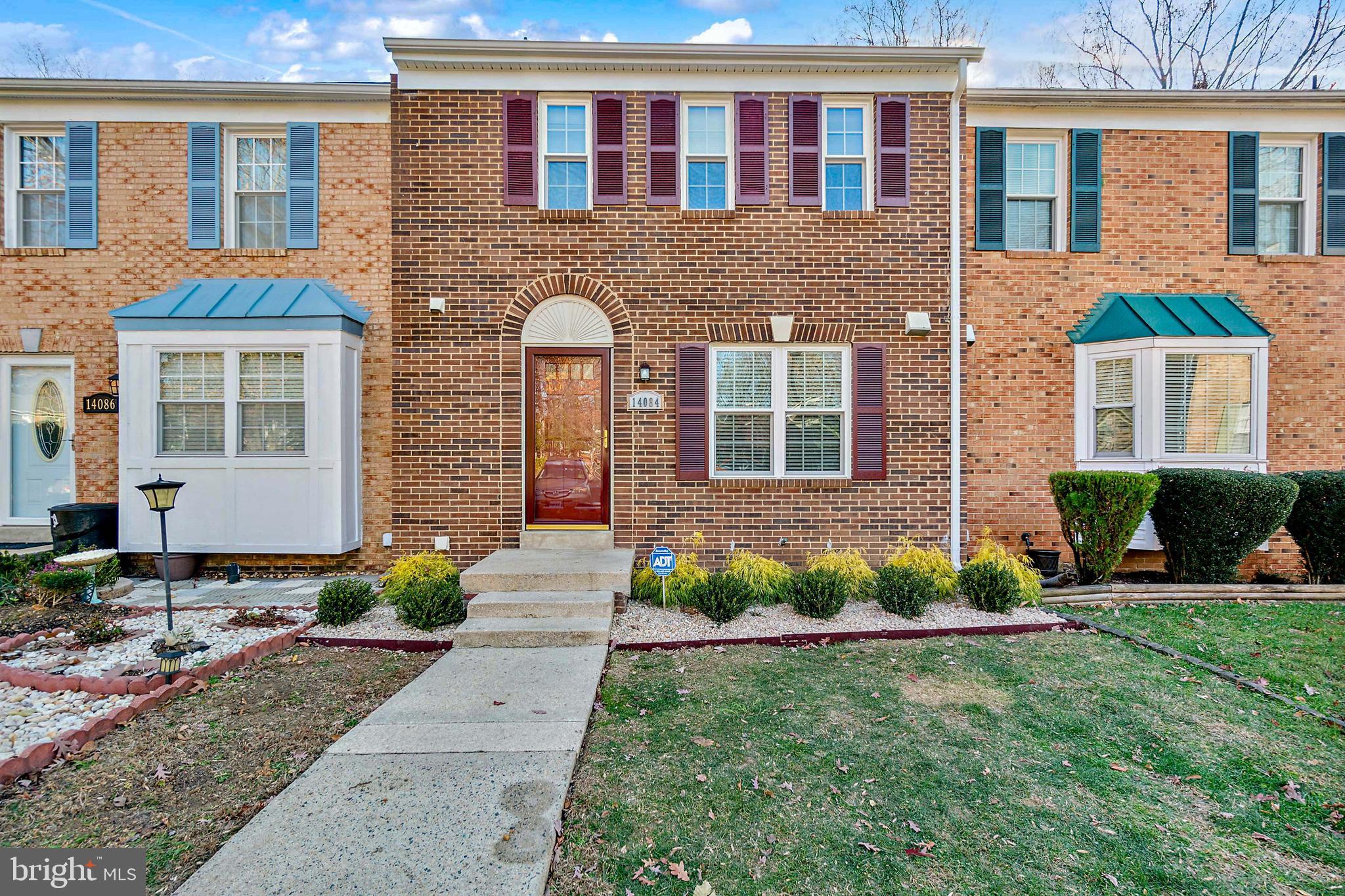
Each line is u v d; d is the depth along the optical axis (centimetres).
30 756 316
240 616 554
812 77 720
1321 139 817
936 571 661
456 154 709
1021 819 286
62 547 704
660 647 520
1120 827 281
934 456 729
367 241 780
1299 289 816
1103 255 814
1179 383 757
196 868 245
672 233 719
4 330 774
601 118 716
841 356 732
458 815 274
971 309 810
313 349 710
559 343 721
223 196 782
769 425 733
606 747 347
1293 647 500
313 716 386
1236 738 362
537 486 724
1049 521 810
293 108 775
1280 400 809
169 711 390
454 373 709
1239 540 640
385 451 776
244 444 717
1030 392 811
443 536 709
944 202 730
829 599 575
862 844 265
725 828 276
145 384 705
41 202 797
